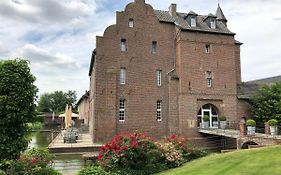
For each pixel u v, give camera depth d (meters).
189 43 31.50
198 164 12.72
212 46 32.25
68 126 37.41
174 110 30.94
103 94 29.11
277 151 13.28
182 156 14.27
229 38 32.91
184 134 30.16
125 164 12.13
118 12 30.91
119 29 30.66
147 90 30.86
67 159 19.12
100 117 28.64
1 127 10.32
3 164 10.13
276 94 29.70
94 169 11.35
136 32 31.25
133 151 12.31
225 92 31.95
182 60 31.08
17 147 10.60
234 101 32.03
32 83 11.10
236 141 24.14
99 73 29.30
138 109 30.33
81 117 61.66
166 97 31.39
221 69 32.19
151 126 30.45
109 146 12.47
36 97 11.13
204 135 30.30
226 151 16.09
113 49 30.17
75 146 23.12
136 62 30.86
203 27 32.84
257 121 30.86
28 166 10.10
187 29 31.39
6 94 10.45
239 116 31.97
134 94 30.41
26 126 10.93
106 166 11.98
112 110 29.14
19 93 10.52
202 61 31.70
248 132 22.34
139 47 31.17
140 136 13.35
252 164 11.32
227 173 10.41
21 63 10.84
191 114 30.73
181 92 30.73
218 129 28.83
